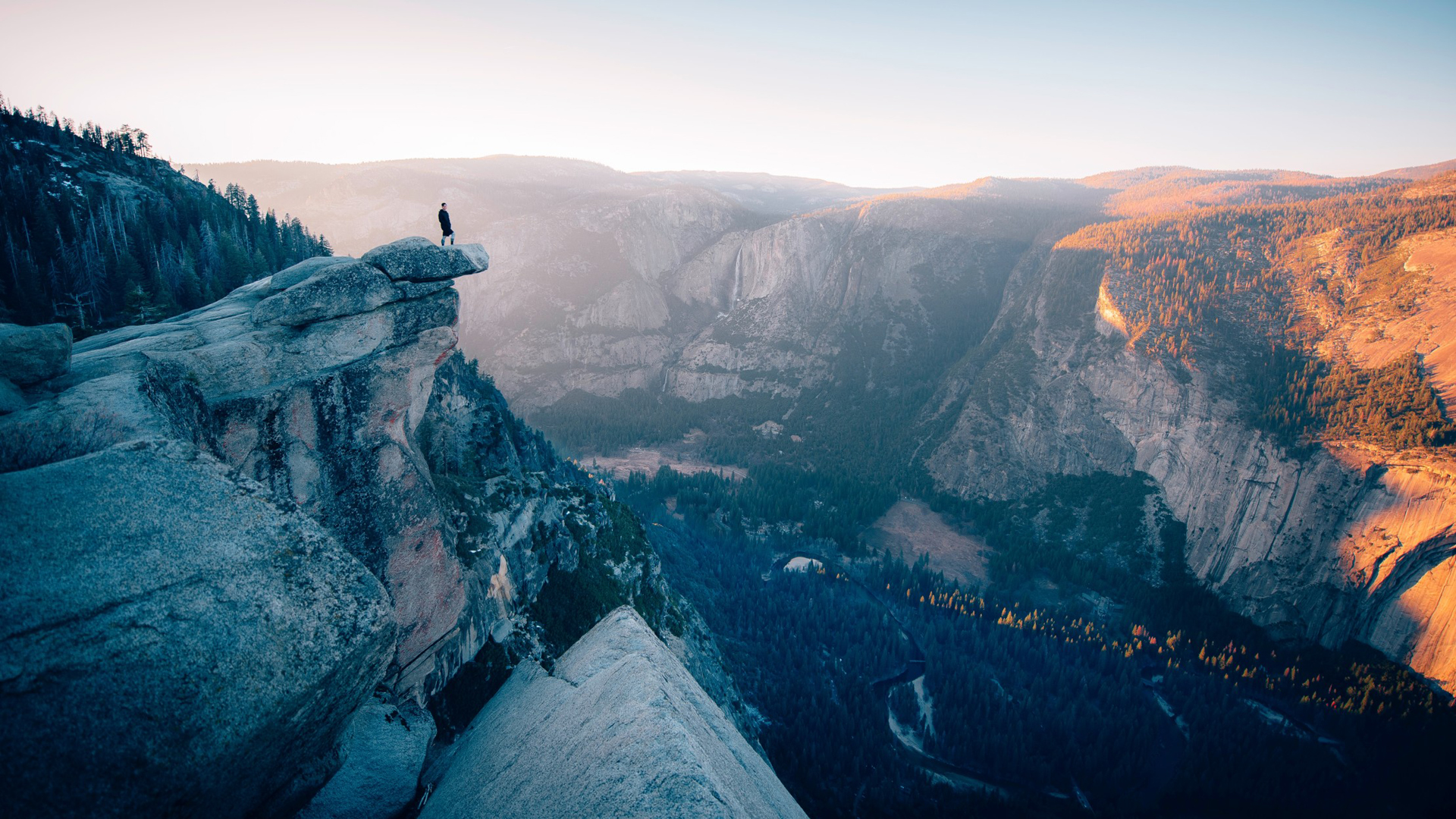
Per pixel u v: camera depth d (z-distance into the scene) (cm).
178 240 10988
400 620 2583
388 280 2295
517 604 4991
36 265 8131
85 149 13712
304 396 2097
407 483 2505
